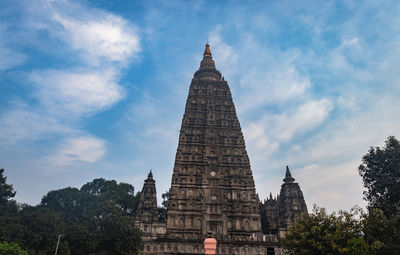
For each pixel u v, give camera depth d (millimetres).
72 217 108250
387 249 42312
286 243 49312
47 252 77188
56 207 112500
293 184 100500
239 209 90500
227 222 87562
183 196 90250
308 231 46562
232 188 93688
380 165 62344
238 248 81750
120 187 124188
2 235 71125
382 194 60438
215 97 113875
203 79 121375
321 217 47656
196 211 87750
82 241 81500
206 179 93000
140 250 80250
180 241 81250
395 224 46688
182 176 93938
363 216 46312
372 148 65125
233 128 106562
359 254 39938
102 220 89375
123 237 80625
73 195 115812
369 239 44031
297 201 95875
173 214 86938
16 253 56719
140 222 85750
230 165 98188
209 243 21203
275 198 108562
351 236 43094
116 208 93375
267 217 102250
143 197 94375
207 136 102438
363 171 65000
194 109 109812
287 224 88875
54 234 79688
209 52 136250
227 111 110688
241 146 102375
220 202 89312
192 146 100750
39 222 81938
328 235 43312
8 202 102938
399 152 60812
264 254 81500
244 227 87812
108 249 84250
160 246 80625
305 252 44812
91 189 128750
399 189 57344
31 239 76750
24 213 84250
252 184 94938
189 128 104875
